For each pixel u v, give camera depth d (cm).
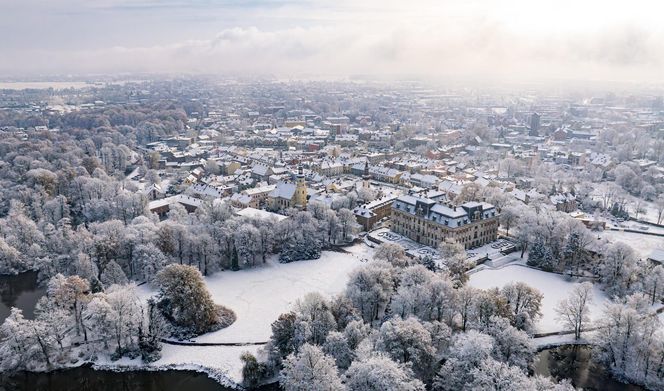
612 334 19538
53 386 19325
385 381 13988
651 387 18500
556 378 19075
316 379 15025
